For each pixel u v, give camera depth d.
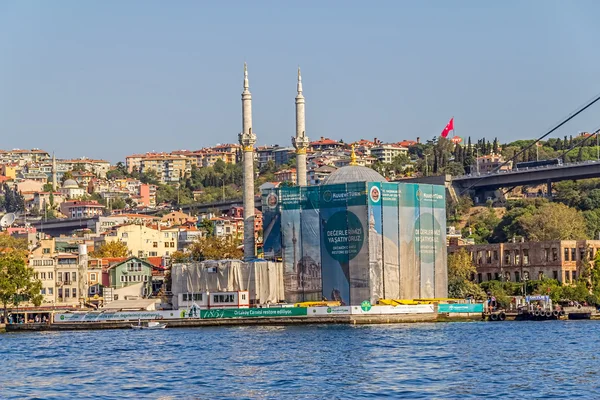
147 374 158.00
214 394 135.25
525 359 167.75
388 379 145.50
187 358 180.38
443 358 171.00
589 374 147.62
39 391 142.75
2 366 176.12
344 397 130.50
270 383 143.88
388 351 183.75
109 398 134.62
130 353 193.62
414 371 154.00
